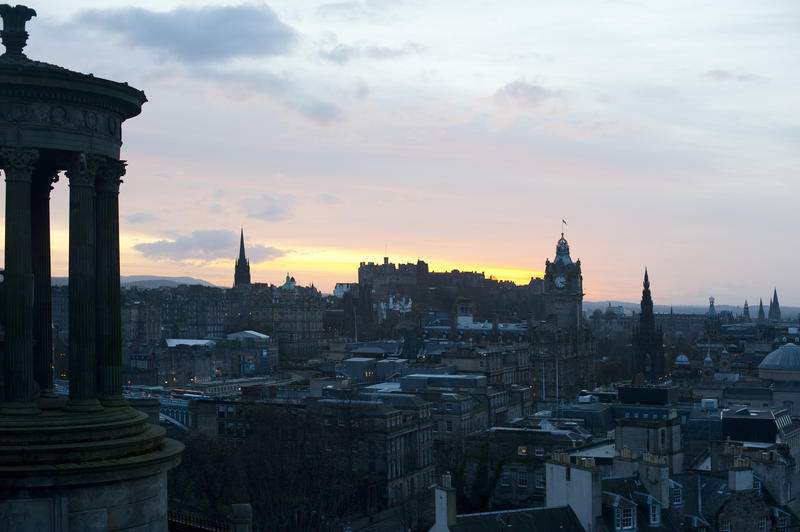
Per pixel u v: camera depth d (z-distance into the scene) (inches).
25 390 1376.7
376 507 6811.0
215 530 1780.3
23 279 1376.7
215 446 6003.9
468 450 6072.8
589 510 3292.3
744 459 3870.6
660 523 3511.3
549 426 6638.8
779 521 3949.3
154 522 1439.5
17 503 1325.0
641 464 3639.3
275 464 5708.7
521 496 5684.1
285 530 5167.3
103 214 1472.7
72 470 1331.2
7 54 1455.5
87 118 1432.1
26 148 1381.6
